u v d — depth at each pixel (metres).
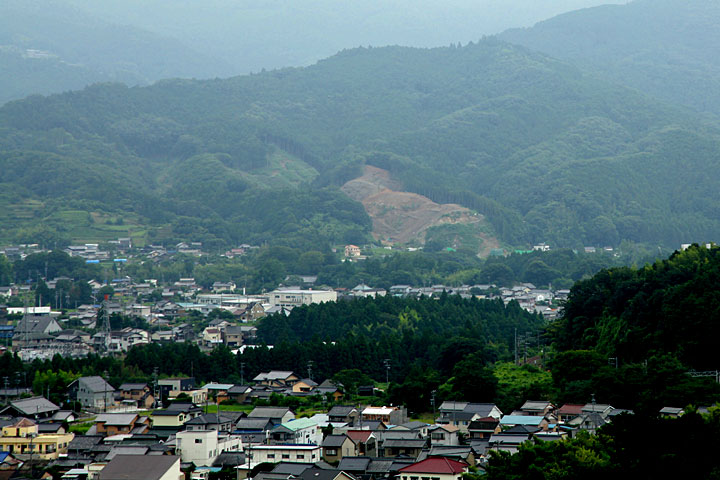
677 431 171.50
